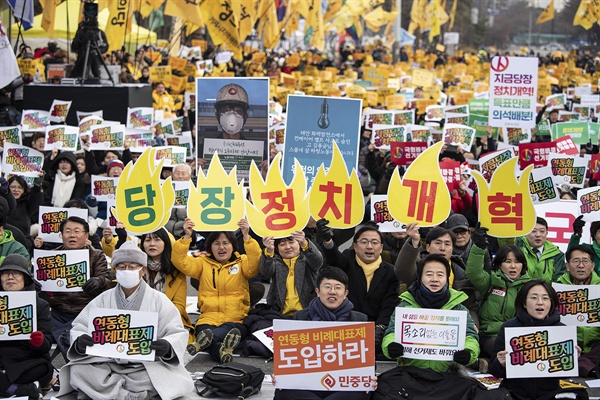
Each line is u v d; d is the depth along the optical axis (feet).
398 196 47.19
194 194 50.03
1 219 50.24
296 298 50.08
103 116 104.78
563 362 38.88
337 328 38.42
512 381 40.47
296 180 48.49
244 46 218.59
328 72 164.04
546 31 475.72
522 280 47.55
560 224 59.98
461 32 429.79
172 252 49.42
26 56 119.65
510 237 50.21
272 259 49.55
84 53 109.09
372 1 249.96
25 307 40.91
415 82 145.18
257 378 43.52
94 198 66.18
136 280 41.06
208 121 62.44
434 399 38.99
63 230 49.29
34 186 65.21
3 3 119.44
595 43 398.62
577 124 93.04
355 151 59.52
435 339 39.42
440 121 111.34
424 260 41.06
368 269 49.47
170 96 118.93
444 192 46.96
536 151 75.36
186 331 41.60
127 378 40.83
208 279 49.88
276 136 84.33
